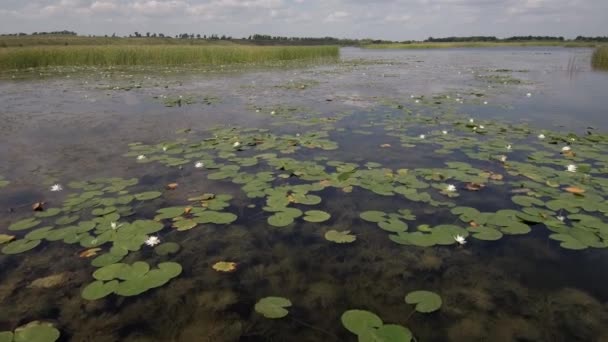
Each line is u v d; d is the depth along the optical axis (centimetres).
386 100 893
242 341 186
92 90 1080
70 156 470
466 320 199
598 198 329
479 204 329
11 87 1143
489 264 247
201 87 1166
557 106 800
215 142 521
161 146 509
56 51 1962
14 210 323
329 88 1149
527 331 191
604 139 514
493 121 650
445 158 455
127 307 210
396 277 236
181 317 203
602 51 1870
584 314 202
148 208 324
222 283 231
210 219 301
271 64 2322
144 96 972
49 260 252
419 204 332
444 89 1115
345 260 254
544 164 426
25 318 201
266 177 389
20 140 548
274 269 245
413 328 194
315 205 332
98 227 288
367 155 469
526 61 2598
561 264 246
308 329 193
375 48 7575
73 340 186
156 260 253
